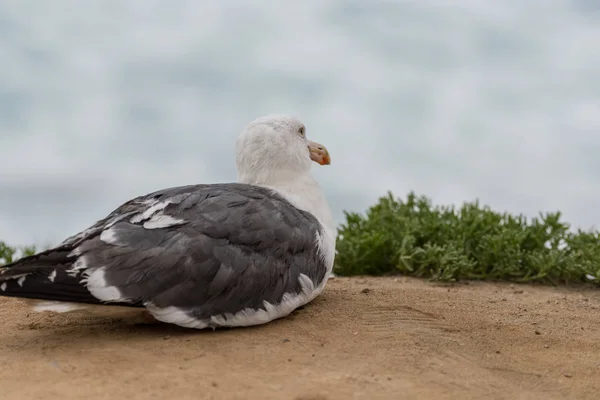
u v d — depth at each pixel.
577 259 12.40
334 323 8.41
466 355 7.65
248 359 7.14
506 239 12.51
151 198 8.40
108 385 6.46
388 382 6.70
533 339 8.37
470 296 10.46
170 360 7.08
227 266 7.86
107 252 7.47
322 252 8.88
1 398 6.21
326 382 6.62
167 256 7.61
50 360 7.13
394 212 13.95
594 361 7.70
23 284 7.06
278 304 8.26
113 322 8.58
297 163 9.55
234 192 8.62
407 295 10.07
